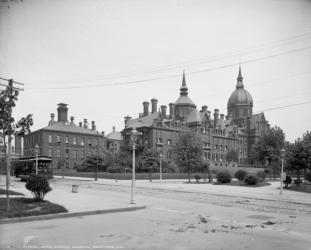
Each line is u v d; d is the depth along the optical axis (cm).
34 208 1491
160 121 8375
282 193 3100
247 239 1030
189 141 5347
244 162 10994
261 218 1481
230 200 2342
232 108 12438
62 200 1948
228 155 10075
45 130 8031
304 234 1136
